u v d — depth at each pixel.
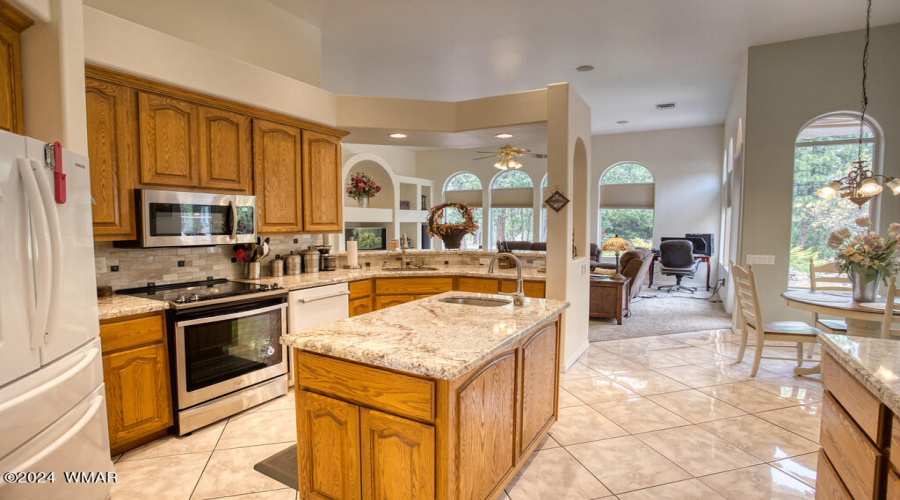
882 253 3.34
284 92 3.62
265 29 3.85
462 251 5.09
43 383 1.58
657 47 4.75
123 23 2.59
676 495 2.12
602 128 8.82
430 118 4.32
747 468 2.35
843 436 1.50
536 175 10.26
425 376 1.56
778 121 4.67
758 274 4.82
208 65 3.05
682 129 8.78
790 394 3.36
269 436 2.70
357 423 1.74
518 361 2.13
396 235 9.62
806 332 3.60
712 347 4.67
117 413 2.38
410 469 1.63
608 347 4.68
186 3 3.32
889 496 1.20
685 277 9.09
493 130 4.32
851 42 4.36
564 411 3.07
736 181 6.01
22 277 1.49
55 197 1.68
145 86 2.73
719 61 5.14
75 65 2.00
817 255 4.91
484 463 1.83
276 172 3.63
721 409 3.10
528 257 4.65
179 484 2.20
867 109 4.35
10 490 1.40
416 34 4.43
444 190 11.51
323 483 1.87
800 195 4.95
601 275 6.29
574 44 4.68
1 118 1.83
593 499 2.10
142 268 3.06
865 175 3.62
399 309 2.45
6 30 1.85
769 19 4.09
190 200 2.96
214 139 3.15
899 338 3.23
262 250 3.67
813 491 2.15
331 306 3.71
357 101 4.16
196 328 2.70
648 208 9.20
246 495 2.12
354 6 3.90
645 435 2.72
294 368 1.93
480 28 4.30
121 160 2.64
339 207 4.29
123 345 2.41
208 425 2.82
